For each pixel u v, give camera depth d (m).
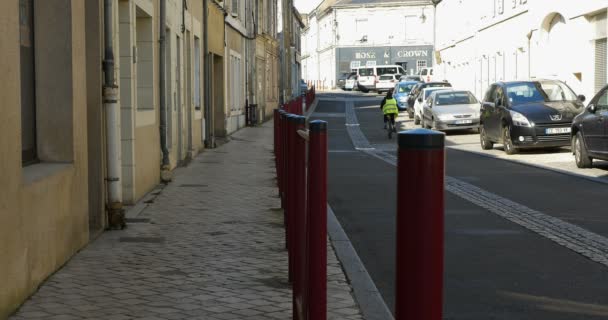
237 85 38.25
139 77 16.14
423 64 105.75
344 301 7.41
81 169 9.60
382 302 7.40
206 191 15.63
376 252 9.98
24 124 8.55
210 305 7.21
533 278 8.48
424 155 2.73
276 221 11.91
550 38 37.66
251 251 9.67
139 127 14.42
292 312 6.87
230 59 34.84
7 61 6.66
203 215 12.52
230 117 35.31
